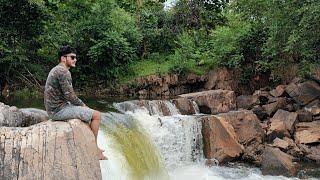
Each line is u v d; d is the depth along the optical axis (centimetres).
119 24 2291
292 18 1638
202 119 1462
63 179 579
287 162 1266
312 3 1439
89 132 630
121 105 1552
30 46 2052
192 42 2528
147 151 1231
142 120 1329
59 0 2288
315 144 1462
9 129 614
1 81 1959
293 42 1608
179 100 1708
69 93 623
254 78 2336
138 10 2788
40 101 1719
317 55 1747
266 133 1516
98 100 1870
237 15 2417
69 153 596
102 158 640
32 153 584
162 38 2705
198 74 2352
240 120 1506
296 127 1562
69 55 633
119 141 1103
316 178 1200
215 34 2445
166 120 1386
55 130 610
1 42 1814
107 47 2164
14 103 1620
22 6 1833
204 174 1255
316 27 1522
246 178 1209
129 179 1029
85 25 2220
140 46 2620
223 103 1812
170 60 2447
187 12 2828
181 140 1398
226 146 1396
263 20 2108
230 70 2347
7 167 571
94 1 2330
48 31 2089
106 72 2267
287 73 2095
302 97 1797
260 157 1383
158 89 2297
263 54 2050
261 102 1906
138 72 2348
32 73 2064
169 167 1334
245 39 2308
